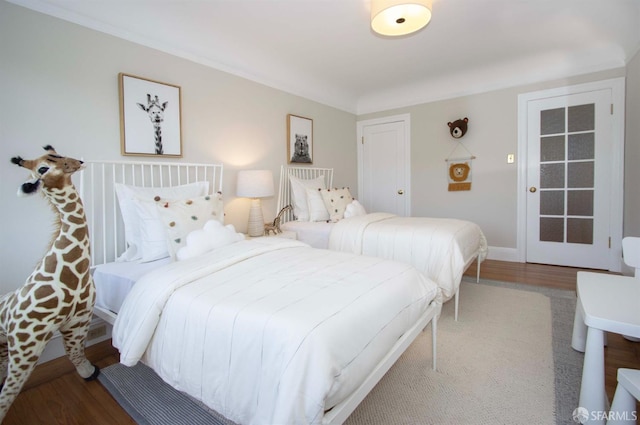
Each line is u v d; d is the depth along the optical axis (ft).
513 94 12.08
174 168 8.07
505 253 12.62
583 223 11.19
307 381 2.78
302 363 2.82
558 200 11.56
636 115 9.25
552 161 11.56
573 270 11.12
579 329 5.96
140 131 7.32
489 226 12.94
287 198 11.73
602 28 9.14
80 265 4.63
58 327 4.57
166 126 7.84
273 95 11.12
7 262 5.61
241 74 9.86
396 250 8.10
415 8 6.91
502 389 5.01
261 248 5.80
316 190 11.23
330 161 14.17
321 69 11.82
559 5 7.94
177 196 7.16
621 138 10.32
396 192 15.16
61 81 6.14
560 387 5.01
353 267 4.99
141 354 4.07
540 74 11.45
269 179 9.42
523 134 11.98
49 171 4.28
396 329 4.04
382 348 3.70
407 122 14.57
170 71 7.99
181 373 3.72
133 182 7.23
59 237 4.50
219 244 6.28
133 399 4.99
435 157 13.97
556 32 9.29
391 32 7.72
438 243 7.55
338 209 11.02
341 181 14.96
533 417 4.40
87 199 6.51
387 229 8.52
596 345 4.01
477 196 13.10
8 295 4.54
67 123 6.23
